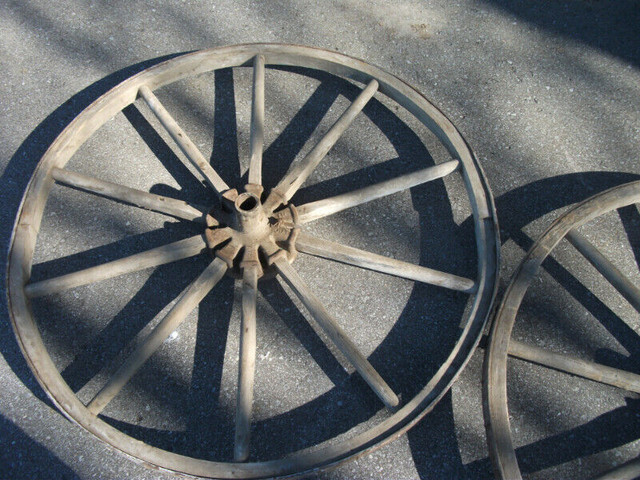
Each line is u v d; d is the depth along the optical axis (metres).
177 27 2.29
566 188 2.05
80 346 1.83
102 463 1.71
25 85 2.17
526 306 1.91
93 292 1.89
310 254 1.89
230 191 1.75
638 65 2.27
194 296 1.66
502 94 2.20
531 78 2.23
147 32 2.28
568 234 1.82
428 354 1.83
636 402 1.80
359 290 1.90
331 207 1.80
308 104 2.15
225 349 1.83
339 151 2.07
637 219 2.01
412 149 2.09
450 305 1.89
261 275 1.78
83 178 1.80
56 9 2.31
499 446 1.50
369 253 1.74
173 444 1.73
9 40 2.26
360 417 1.76
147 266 1.73
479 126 2.15
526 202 2.03
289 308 1.88
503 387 1.55
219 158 2.06
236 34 2.29
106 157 2.05
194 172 2.03
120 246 1.95
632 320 1.90
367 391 1.79
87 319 1.86
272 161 2.05
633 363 1.85
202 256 1.93
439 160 2.07
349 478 1.71
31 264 1.87
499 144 2.12
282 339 1.85
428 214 2.00
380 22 2.31
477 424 1.76
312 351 1.83
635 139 2.13
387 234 1.98
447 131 1.87
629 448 1.75
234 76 2.18
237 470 1.48
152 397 1.78
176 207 1.79
